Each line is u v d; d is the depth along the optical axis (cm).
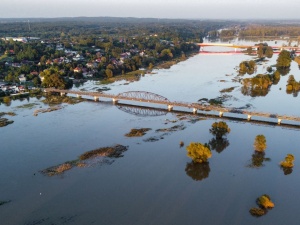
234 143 13850
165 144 13750
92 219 9000
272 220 8894
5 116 17575
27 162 12350
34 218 9062
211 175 11281
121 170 11625
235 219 8950
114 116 17550
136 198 9950
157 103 18650
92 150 13162
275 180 10919
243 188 10456
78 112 18312
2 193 10275
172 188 10488
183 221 8888
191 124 16062
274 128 15438
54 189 10475
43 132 15338
